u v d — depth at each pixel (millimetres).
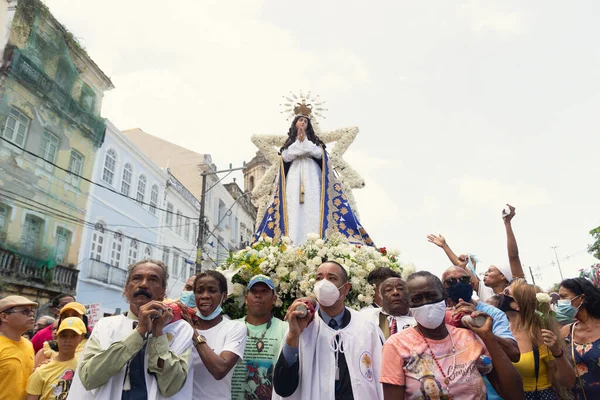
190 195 29656
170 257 26766
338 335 3373
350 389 3211
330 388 3199
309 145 7414
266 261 5203
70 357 4586
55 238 17828
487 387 3342
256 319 4191
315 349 3344
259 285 4148
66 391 4309
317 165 7688
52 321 7207
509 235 5688
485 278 5281
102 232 20688
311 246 5504
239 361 3963
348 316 3523
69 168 18672
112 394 2938
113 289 21141
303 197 7219
